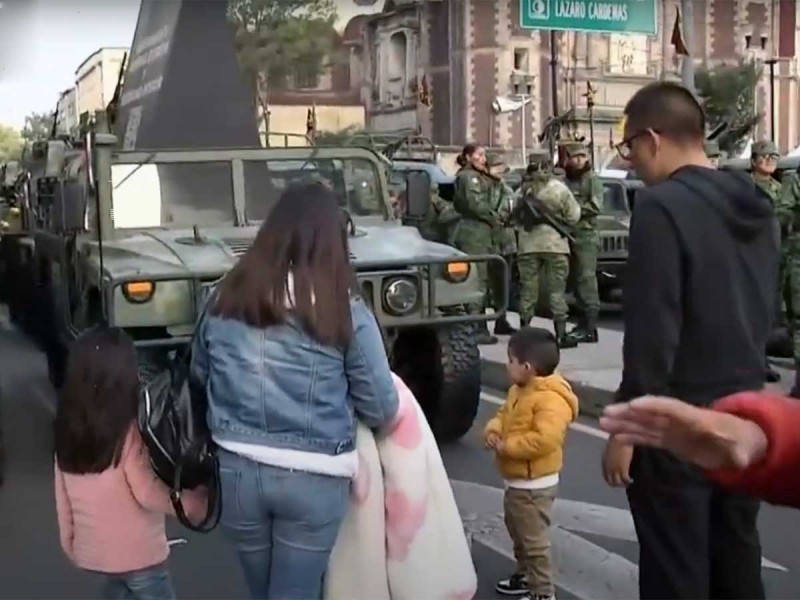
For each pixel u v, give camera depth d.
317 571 3.10
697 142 3.06
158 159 7.27
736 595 3.02
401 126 59.34
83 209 6.57
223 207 7.32
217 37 7.79
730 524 2.99
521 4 14.24
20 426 8.16
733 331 2.91
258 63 51.34
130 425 3.34
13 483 6.62
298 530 3.05
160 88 7.66
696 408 1.59
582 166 10.77
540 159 10.56
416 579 3.18
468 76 57.12
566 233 10.33
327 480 3.04
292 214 3.06
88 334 3.43
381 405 3.10
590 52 58.72
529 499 4.30
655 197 2.91
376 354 3.08
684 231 2.87
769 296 3.02
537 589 4.35
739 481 1.56
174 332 6.13
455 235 10.97
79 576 5.05
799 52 64.00
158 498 3.36
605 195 14.59
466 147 11.05
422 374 7.33
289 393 3.01
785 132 63.75
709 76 48.91
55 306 8.41
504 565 5.04
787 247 8.36
